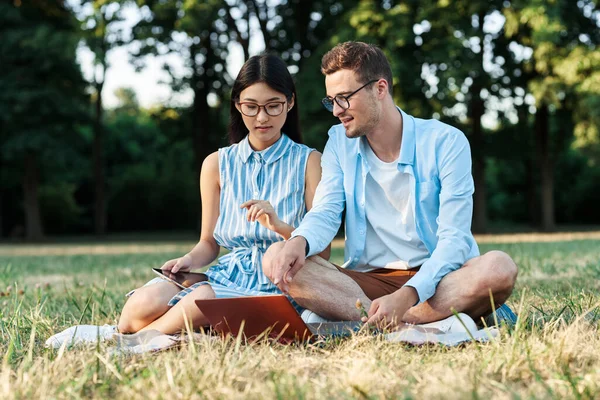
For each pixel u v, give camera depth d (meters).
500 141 19.92
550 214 20.59
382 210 2.84
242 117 2.95
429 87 16.77
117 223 28.88
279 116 2.84
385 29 15.94
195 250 2.96
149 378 1.86
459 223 2.68
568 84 17.45
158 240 21.05
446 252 2.54
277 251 2.52
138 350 2.35
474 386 1.73
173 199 29.05
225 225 2.90
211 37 20.14
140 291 2.66
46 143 20.56
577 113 19.27
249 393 1.74
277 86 2.80
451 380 1.80
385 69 2.68
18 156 21.08
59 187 28.05
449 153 2.73
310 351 2.30
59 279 5.92
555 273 4.79
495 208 28.55
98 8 18.58
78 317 3.26
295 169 2.93
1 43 20.19
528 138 20.23
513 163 22.28
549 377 1.86
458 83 16.44
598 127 18.77
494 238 14.86
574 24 18.12
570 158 27.56
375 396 1.70
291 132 3.03
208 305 2.39
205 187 3.03
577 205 27.03
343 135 2.93
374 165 2.83
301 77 16.20
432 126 2.80
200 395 1.73
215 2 16.81
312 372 2.00
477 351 2.11
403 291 2.45
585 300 3.03
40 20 21.27
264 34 18.92
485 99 19.02
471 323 2.43
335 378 1.89
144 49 18.47
